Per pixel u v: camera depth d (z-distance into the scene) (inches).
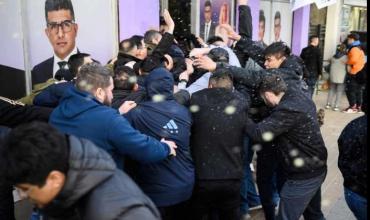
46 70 190.9
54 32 191.8
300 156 123.6
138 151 92.7
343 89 399.2
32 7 181.2
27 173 52.0
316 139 124.0
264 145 147.3
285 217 131.6
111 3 221.8
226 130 121.6
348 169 101.8
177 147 112.9
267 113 148.8
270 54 151.7
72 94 92.7
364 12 598.9
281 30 433.4
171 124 112.3
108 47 223.1
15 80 177.3
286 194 129.0
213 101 124.1
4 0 168.9
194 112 123.5
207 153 121.6
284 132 122.6
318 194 143.8
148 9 250.8
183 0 294.7
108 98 99.4
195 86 156.6
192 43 257.3
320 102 432.5
